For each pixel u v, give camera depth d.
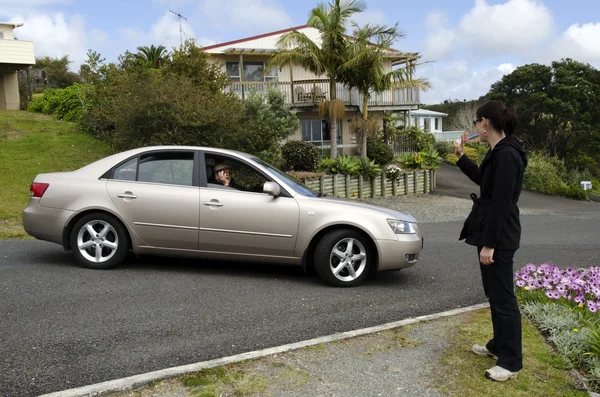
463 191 22.34
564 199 25.41
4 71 30.34
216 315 4.92
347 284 6.18
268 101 21.23
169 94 14.33
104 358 3.83
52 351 3.92
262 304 5.33
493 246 3.48
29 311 4.82
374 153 25.11
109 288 5.67
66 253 7.41
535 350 4.16
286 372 3.63
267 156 18.62
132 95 14.65
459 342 4.29
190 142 14.23
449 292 6.16
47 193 6.43
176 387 3.34
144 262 6.93
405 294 5.98
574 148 46.22
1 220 10.25
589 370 3.84
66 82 52.88
